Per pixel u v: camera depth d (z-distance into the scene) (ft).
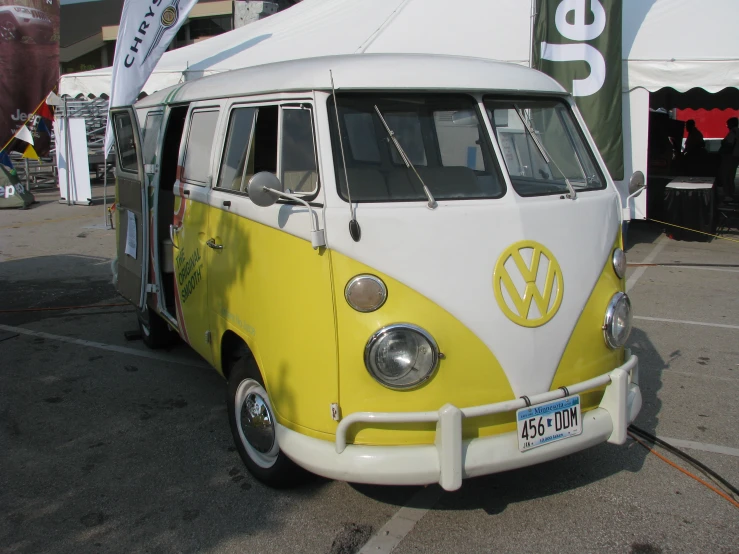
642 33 32.76
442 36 32.22
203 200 13.71
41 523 11.64
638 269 30.63
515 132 11.76
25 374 18.51
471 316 10.00
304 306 10.30
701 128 71.05
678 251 34.58
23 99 27.68
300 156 10.80
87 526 11.55
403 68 11.07
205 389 17.51
